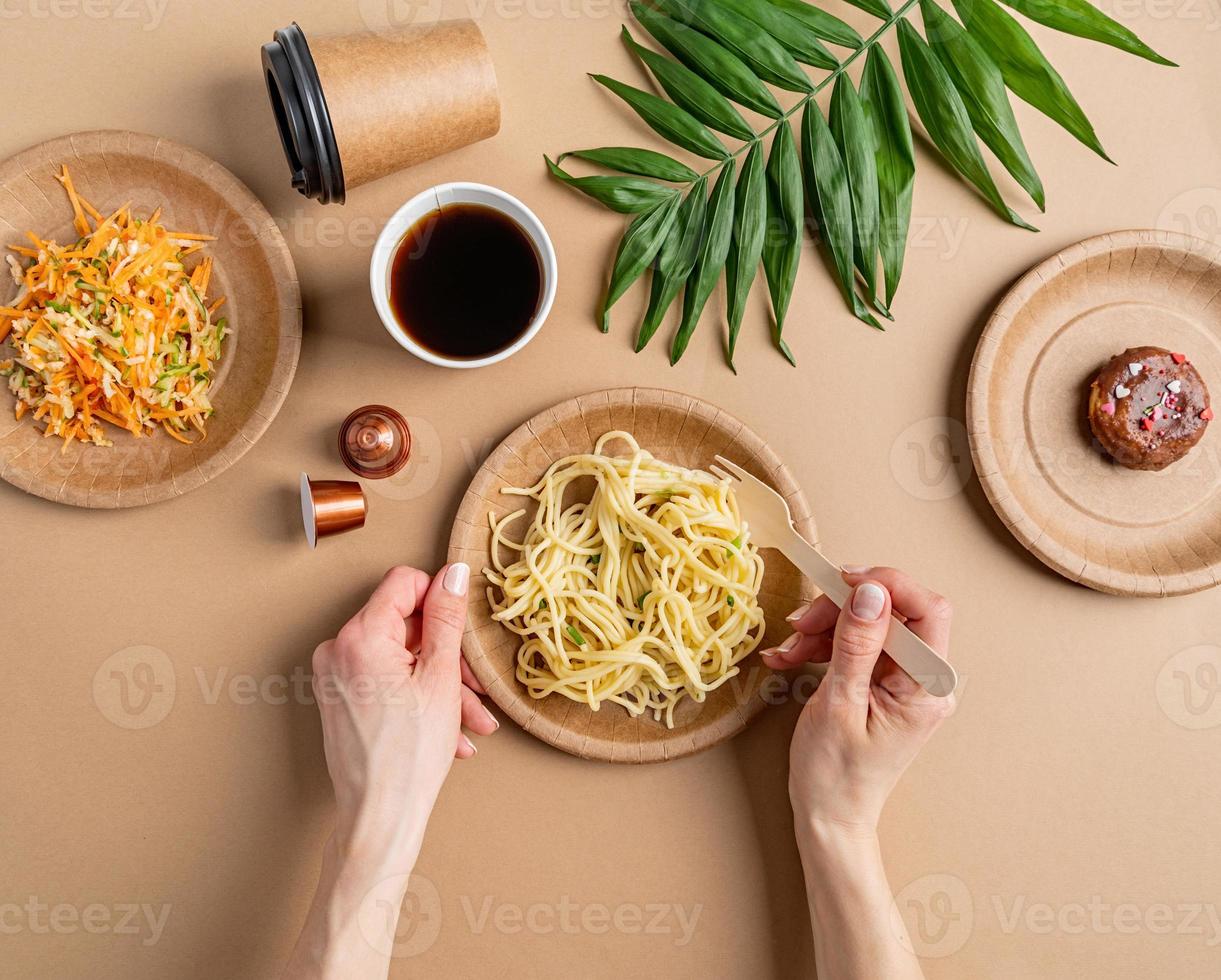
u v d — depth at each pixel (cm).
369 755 64
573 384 69
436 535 69
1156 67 71
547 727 66
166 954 69
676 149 69
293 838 69
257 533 69
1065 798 70
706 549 68
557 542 67
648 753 66
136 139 65
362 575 69
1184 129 71
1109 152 71
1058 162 71
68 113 68
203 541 69
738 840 70
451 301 65
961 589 70
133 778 69
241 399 67
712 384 70
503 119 69
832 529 70
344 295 69
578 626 68
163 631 69
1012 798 70
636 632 68
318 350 68
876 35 67
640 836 69
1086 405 70
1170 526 70
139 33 68
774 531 66
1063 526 69
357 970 63
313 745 69
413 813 64
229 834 69
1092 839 70
